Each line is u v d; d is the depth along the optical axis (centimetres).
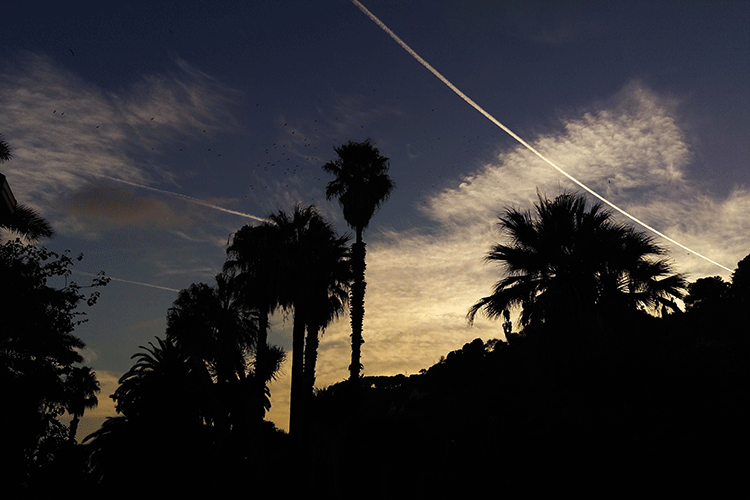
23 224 2508
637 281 1623
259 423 2614
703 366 1734
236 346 3078
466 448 2405
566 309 1531
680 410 1434
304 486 2378
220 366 3025
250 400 2630
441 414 3859
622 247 1641
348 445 2627
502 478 1540
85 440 2567
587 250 1620
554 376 1587
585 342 1503
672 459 1213
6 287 1664
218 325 3095
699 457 1178
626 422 1468
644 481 1185
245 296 2814
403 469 2506
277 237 2695
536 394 2100
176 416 2623
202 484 2527
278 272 2608
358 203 2800
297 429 2420
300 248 2647
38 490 1914
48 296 1759
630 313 1570
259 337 2805
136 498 2445
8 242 1725
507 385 3381
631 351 1556
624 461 1303
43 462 1883
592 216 1675
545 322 1571
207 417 2775
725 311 3394
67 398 1991
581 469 1362
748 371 1622
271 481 2548
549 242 1638
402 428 2855
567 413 1678
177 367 2803
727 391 1500
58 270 1752
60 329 1802
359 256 2669
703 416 1351
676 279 1666
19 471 1803
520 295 1658
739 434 1200
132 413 2648
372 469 2527
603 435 1463
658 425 1396
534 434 1756
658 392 1545
